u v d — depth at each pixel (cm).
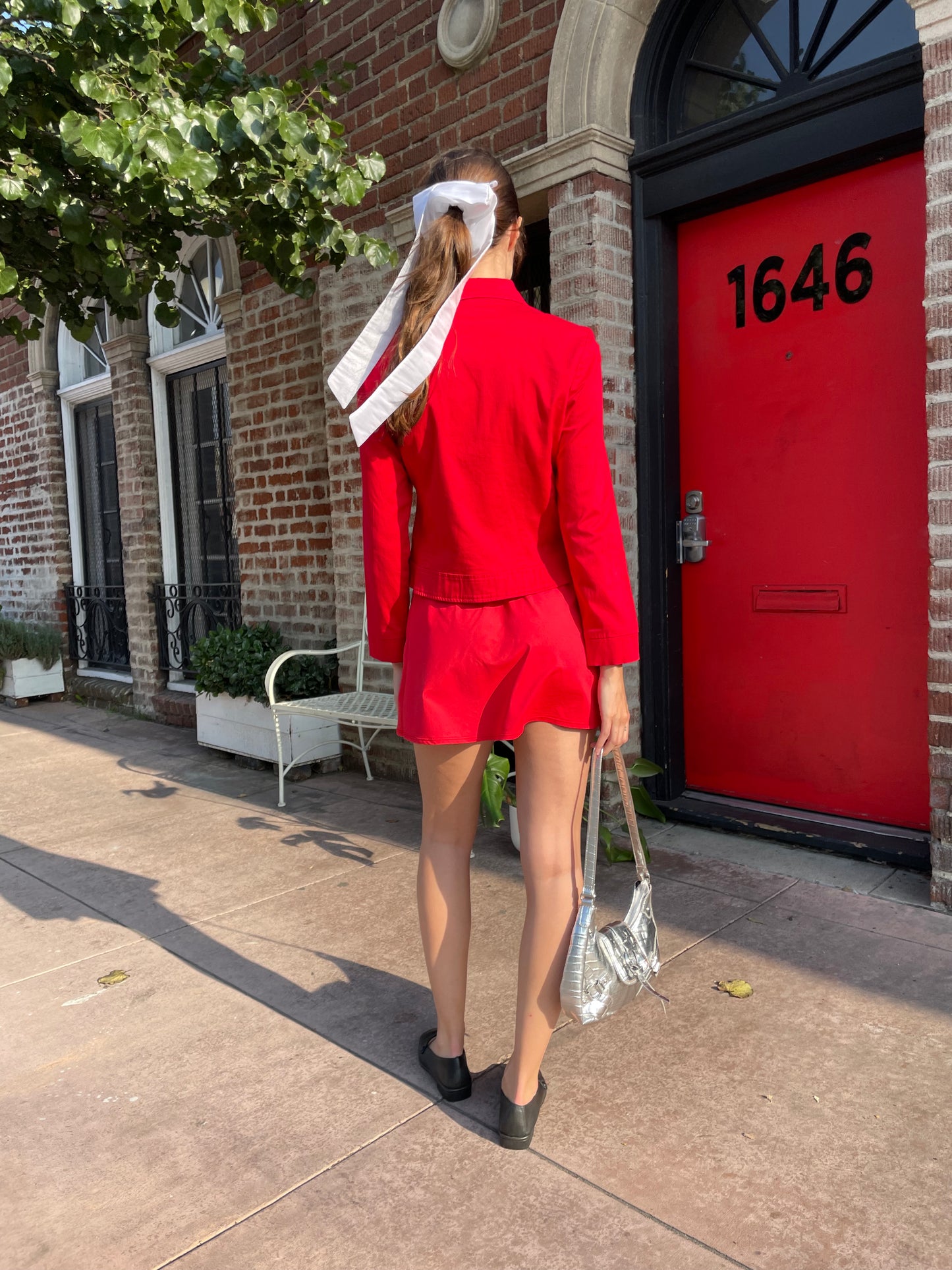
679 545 364
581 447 148
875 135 288
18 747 583
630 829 172
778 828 332
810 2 310
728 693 359
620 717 159
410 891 307
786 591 336
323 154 290
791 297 325
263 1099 193
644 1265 143
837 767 329
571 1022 217
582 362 146
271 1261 148
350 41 439
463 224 152
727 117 330
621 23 336
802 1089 187
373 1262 147
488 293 153
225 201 298
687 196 338
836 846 315
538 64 360
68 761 536
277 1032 221
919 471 298
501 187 161
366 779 464
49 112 265
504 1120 172
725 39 335
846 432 315
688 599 367
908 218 294
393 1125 182
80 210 261
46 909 307
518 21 365
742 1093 186
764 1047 202
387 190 428
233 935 279
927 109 246
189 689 654
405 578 165
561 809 162
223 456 620
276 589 535
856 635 319
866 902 276
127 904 308
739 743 358
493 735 158
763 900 282
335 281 452
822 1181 160
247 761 502
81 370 750
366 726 407
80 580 787
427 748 167
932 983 226
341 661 469
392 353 153
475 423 148
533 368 145
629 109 352
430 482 154
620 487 356
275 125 276
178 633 661
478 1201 159
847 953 244
